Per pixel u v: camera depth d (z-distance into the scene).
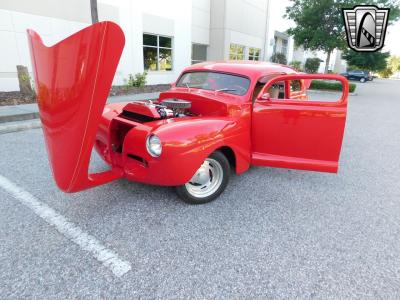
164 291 1.93
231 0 19.02
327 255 2.34
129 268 2.13
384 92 19.72
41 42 2.37
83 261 2.19
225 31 19.17
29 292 1.90
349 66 36.09
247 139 3.27
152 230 2.60
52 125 2.35
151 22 13.24
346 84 2.86
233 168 3.88
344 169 4.34
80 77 2.10
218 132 2.89
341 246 2.47
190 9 15.45
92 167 3.99
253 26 23.30
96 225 2.64
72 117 2.21
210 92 3.60
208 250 2.35
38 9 9.10
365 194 3.49
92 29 2.02
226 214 2.91
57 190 3.28
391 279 2.11
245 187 3.57
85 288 1.94
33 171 3.79
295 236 2.58
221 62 4.07
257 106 3.23
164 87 13.16
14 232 2.50
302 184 3.72
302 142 3.13
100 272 2.08
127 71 12.38
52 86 2.26
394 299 1.94
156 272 2.10
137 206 2.99
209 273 2.11
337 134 2.98
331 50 18.72
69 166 2.40
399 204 3.26
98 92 2.14
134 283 1.99
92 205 2.99
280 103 3.12
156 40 13.95
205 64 4.04
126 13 11.86
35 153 4.47
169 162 2.59
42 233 2.50
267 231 2.64
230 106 3.14
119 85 12.12
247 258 2.28
